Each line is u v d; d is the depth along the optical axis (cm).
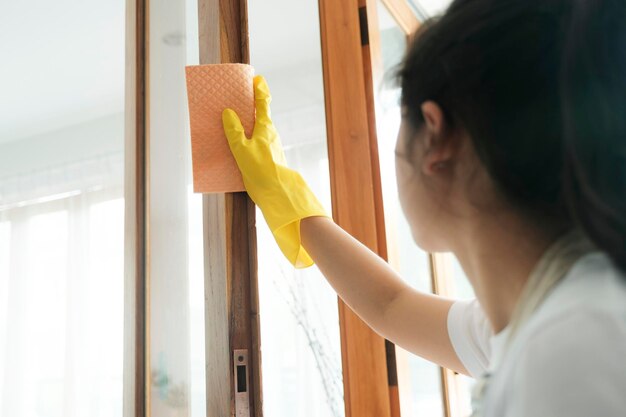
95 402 295
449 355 66
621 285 33
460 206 43
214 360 80
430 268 180
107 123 333
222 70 82
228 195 81
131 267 102
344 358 130
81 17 235
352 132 136
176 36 106
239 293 81
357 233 132
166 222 101
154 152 104
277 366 196
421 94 42
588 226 34
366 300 73
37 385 313
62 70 279
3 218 352
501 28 37
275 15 166
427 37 42
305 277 197
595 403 29
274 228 76
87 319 308
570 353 30
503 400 33
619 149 33
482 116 37
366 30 142
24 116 329
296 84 219
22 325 326
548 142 36
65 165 339
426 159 42
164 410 97
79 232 324
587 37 34
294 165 223
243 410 79
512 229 39
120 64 278
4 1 218
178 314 98
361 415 126
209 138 81
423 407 151
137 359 99
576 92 34
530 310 36
